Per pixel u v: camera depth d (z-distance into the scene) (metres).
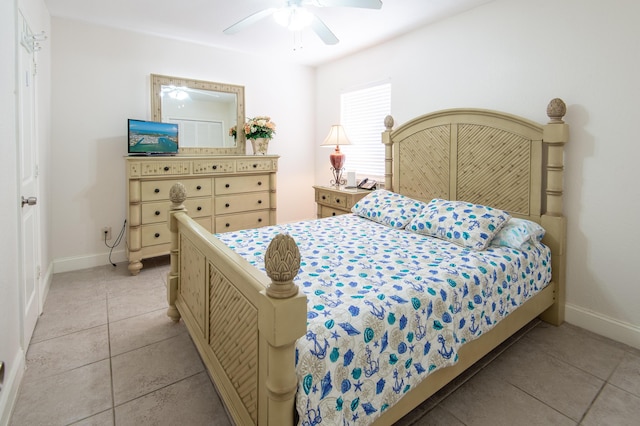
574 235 2.39
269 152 4.60
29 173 2.27
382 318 1.32
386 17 3.06
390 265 1.86
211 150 4.04
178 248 2.36
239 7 2.93
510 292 1.96
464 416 1.60
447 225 2.39
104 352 2.07
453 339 1.58
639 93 2.06
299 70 4.71
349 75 4.26
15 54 1.85
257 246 2.18
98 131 3.45
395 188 3.50
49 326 2.36
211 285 1.68
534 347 2.17
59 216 3.32
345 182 4.27
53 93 3.20
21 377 1.79
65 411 1.60
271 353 1.04
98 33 3.36
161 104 3.69
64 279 3.19
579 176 2.34
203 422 1.56
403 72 3.53
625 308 2.20
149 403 1.67
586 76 2.26
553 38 2.41
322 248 2.19
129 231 3.28
